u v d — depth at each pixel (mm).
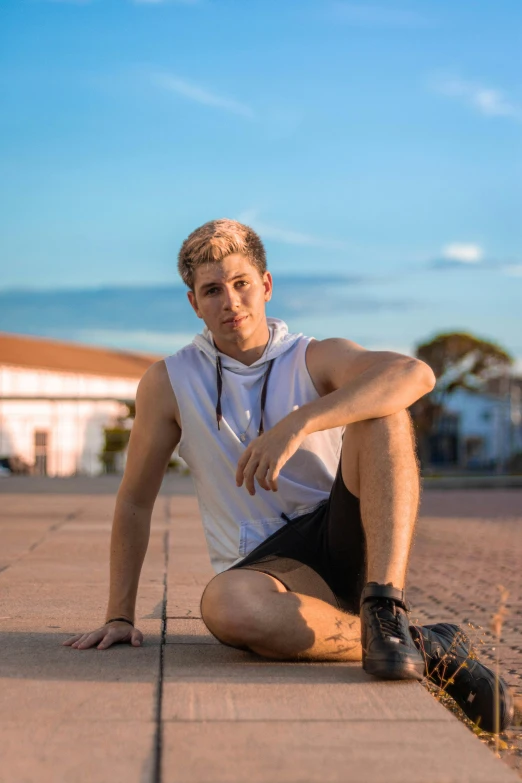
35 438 49844
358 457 2422
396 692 2199
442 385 56219
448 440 66688
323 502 2695
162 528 9055
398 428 2404
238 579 2504
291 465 2695
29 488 19469
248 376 2693
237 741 1836
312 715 2014
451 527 11289
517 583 6199
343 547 2555
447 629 2771
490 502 17734
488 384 57250
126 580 2863
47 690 2219
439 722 1973
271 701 2119
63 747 1800
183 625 3301
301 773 1663
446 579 6410
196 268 2652
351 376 2594
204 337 2779
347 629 2518
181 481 24594
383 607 2297
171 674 2387
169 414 2771
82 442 53281
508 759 2426
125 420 56156
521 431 65688
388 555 2309
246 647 2523
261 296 2697
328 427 2359
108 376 57156
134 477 2844
